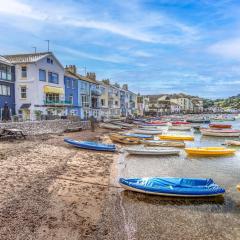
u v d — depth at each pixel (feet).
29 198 32.53
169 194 35.78
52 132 108.58
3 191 34.04
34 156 59.11
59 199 33.40
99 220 28.55
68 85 164.66
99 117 207.62
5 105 120.67
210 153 70.85
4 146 69.10
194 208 33.14
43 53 137.39
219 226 28.48
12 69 127.24
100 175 47.19
